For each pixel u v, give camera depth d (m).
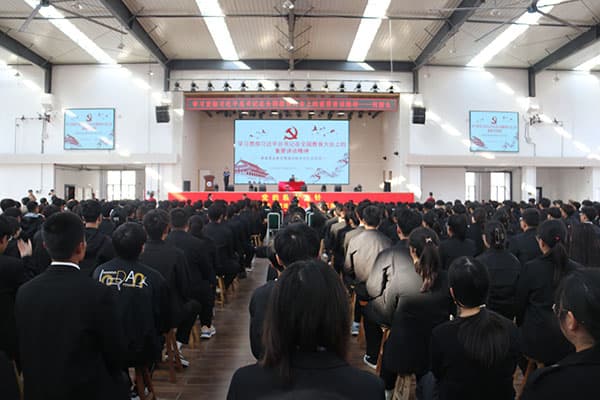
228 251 4.54
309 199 12.23
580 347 0.96
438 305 2.07
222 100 12.83
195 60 12.98
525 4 9.41
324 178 14.87
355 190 14.01
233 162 16.20
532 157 13.38
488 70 13.59
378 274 2.24
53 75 13.20
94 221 2.69
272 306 0.87
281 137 14.89
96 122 13.13
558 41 11.62
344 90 12.91
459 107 13.41
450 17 10.05
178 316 2.62
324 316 0.84
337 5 9.58
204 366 3.06
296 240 1.60
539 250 3.04
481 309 1.44
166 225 2.73
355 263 2.99
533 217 3.14
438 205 6.87
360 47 12.05
